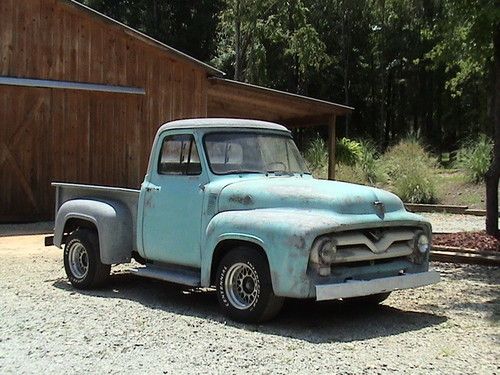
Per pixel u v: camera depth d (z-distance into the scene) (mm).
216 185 7102
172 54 16484
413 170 23812
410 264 7020
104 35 16094
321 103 18312
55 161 15789
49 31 15578
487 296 8172
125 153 16500
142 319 6812
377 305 7621
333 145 19359
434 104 45688
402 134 44750
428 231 7168
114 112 16375
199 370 5203
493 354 5668
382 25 44156
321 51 37062
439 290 8516
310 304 7621
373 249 6551
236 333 6273
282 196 6707
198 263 7172
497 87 12188
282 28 36094
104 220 8062
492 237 12016
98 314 7016
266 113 19406
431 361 5453
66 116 15898
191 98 16906
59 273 9562
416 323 6797
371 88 47531
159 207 7613
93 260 8219
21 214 15469
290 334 6273
